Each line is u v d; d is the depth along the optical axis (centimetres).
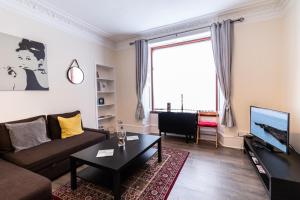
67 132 271
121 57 445
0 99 221
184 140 368
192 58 390
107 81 445
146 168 232
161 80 430
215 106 373
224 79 308
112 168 158
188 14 304
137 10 285
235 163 247
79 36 342
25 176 149
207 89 379
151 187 188
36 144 228
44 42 274
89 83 367
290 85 240
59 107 301
